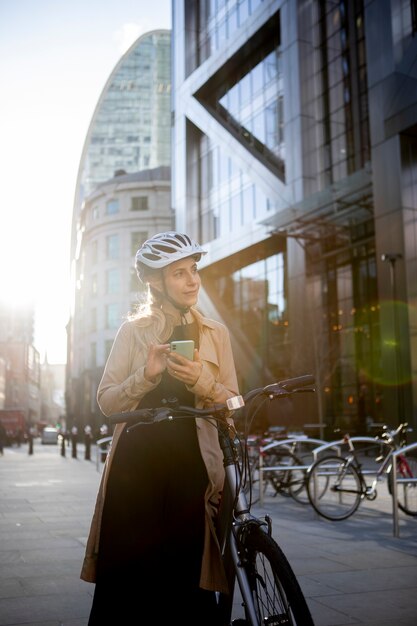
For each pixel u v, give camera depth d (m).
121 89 110.38
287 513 8.53
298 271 33.88
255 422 35.81
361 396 31.22
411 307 24.38
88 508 9.03
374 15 26.78
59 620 3.77
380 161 25.97
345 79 33.09
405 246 24.66
